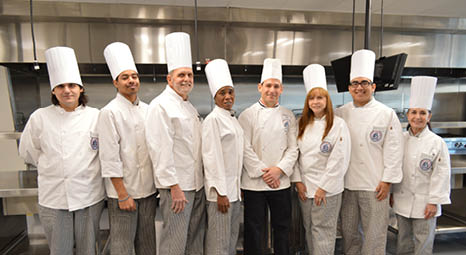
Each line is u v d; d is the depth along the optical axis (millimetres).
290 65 2623
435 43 2934
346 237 1577
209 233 1362
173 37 1292
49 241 1281
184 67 1287
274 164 1451
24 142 1271
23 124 2559
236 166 1374
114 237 1296
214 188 1316
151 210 1356
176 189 1235
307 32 2715
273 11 2543
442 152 1436
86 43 2410
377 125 1457
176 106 1281
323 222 1448
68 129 1255
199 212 1402
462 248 2012
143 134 1297
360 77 1486
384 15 2748
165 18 2404
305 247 1850
